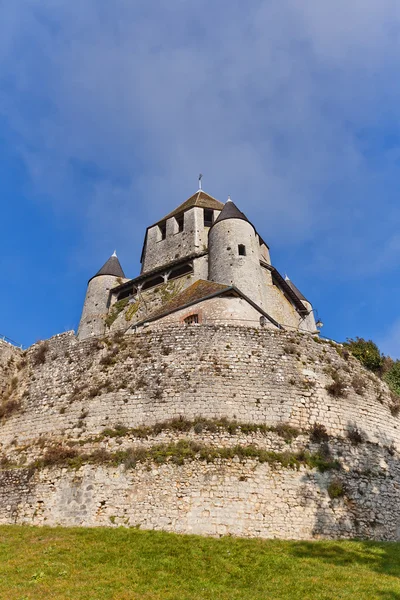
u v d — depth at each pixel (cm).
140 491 1575
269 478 1597
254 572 1204
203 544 1377
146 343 2048
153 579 1145
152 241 4456
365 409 1939
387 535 1614
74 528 1516
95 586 1090
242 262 3481
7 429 2036
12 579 1131
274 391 1861
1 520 1653
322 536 1525
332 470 1680
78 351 2164
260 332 2042
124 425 1814
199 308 2497
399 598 1052
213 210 4409
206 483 1567
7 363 2292
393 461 1848
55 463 1723
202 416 1781
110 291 4153
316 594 1074
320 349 2055
